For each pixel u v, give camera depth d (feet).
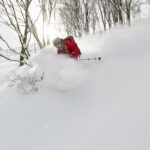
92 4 34.01
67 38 11.16
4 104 10.46
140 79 7.69
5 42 13.88
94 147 4.97
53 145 5.76
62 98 8.79
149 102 5.84
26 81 12.12
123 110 6.02
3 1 15.57
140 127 4.97
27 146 6.28
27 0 15.90
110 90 7.77
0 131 7.85
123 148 4.55
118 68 9.91
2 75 16.75
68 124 6.58
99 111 6.55
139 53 11.68
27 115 8.43
